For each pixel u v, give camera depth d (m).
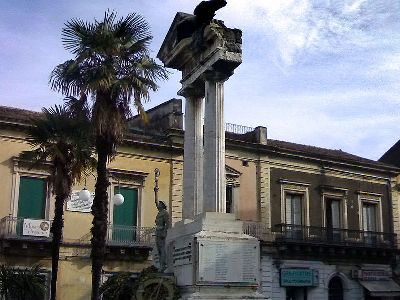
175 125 31.03
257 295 12.56
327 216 35.97
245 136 34.81
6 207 26.50
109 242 27.94
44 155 20.62
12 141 27.05
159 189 30.14
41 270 26.58
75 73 17.91
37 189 27.36
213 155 14.00
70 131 20.45
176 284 13.11
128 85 17.72
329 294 34.19
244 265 12.71
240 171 32.84
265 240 32.50
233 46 14.14
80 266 27.56
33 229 26.61
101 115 17.45
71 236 27.52
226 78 14.42
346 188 36.84
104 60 18.16
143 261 28.95
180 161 30.94
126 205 29.34
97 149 17.92
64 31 18.19
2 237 25.81
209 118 14.23
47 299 26.47
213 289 12.34
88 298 27.47
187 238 12.95
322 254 34.12
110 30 18.39
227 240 12.70
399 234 38.53
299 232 33.94
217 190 13.78
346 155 40.19
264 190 33.31
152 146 30.20
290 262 32.94
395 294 35.81
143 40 18.67
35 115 28.64
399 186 39.41
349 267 35.16
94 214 17.48
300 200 35.06
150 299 12.91
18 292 19.86
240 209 32.34
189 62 15.72
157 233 14.27
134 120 34.69
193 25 15.16
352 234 36.03
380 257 36.47
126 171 29.41
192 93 15.65
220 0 14.27
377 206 38.22
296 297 33.34
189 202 15.07
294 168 34.91
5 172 26.70
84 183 28.36
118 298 14.31
